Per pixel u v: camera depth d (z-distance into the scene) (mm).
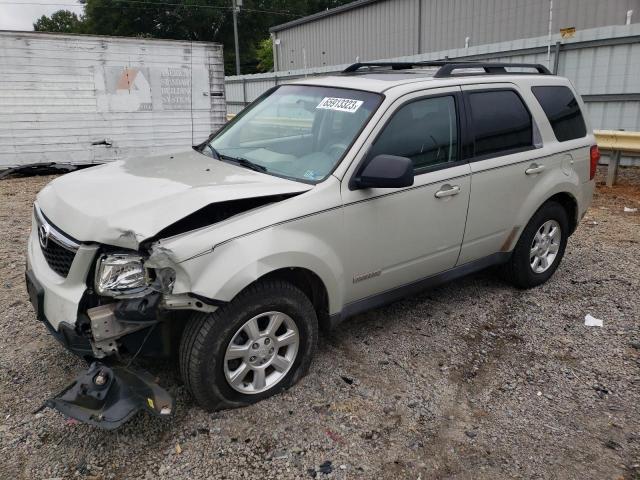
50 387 3465
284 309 3264
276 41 31219
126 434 3049
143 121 13047
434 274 4223
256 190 3180
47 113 11875
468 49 13625
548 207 4906
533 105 4730
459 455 2969
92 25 50531
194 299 2871
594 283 5250
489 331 4320
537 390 3561
